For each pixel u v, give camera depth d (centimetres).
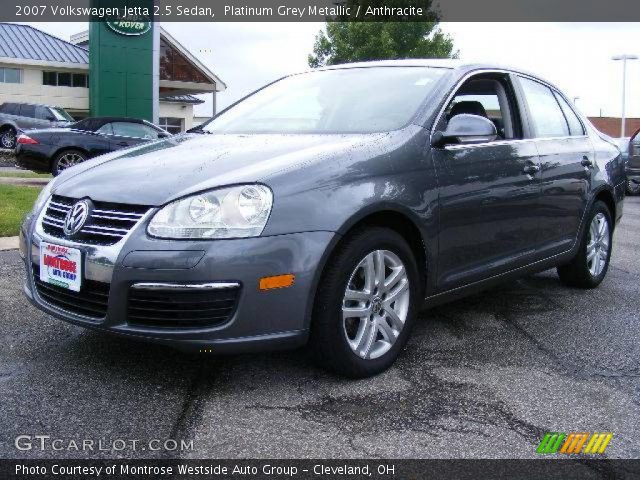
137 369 332
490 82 431
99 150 1242
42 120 2334
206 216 287
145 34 2720
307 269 295
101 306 300
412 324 353
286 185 298
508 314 454
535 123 453
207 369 334
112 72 2686
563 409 301
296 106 415
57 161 1216
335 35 2531
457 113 394
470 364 354
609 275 591
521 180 416
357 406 297
